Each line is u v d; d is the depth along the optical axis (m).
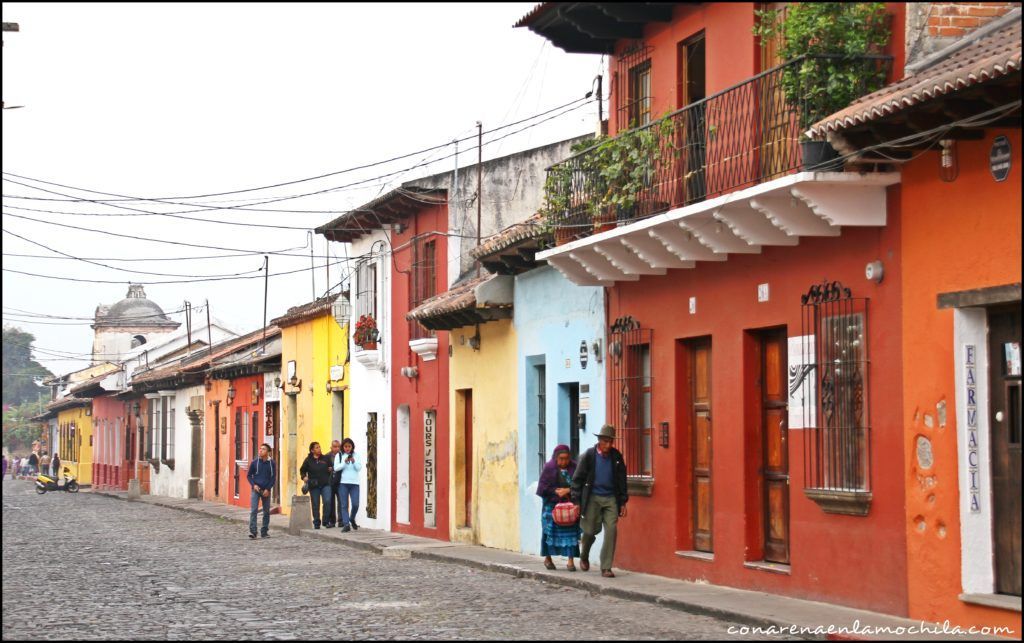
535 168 27.14
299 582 17.67
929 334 12.34
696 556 16.50
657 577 17.11
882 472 13.00
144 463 56.75
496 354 23.30
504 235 21.98
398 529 28.53
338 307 31.52
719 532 16.05
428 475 26.95
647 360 18.16
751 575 15.31
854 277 13.55
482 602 15.10
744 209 14.32
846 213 12.97
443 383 26.03
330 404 33.72
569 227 18.44
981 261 11.66
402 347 28.78
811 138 12.77
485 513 23.56
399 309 29.03
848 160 12.52
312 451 29.70
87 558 22.06
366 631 12.53
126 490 60.09
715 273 16.33
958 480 11.87
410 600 15.34
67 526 32.44
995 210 11.48
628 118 18.25
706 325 16.50
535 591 16.39
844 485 13.56
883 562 12.95
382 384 29.95
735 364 15.83
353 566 20.44
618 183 17.12
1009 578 11.55
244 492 41.03
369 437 30.88
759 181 14.45
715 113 15.55
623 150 17.00
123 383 60.78
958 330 11.92
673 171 16.25
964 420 11.84
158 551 23.80
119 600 15.43
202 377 47.00
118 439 63.97
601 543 19.09
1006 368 11.63
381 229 30.19
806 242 14.43
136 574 18.91
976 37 12.74
